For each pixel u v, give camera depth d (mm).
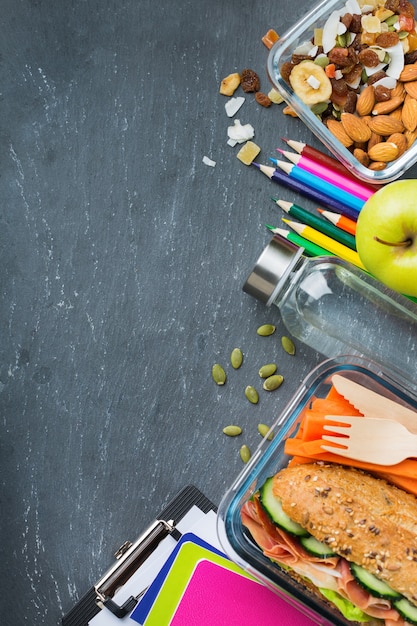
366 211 669
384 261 674
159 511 726
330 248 714
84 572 729
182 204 737
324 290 712
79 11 744
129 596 714
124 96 742
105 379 737
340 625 663
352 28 705
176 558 711
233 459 724
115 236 741
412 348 718
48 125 745
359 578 635
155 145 739
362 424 650
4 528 734
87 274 742
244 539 673
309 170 717
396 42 698
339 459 652
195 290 734
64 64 744
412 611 627
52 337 742
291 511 641
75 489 733
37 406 739
